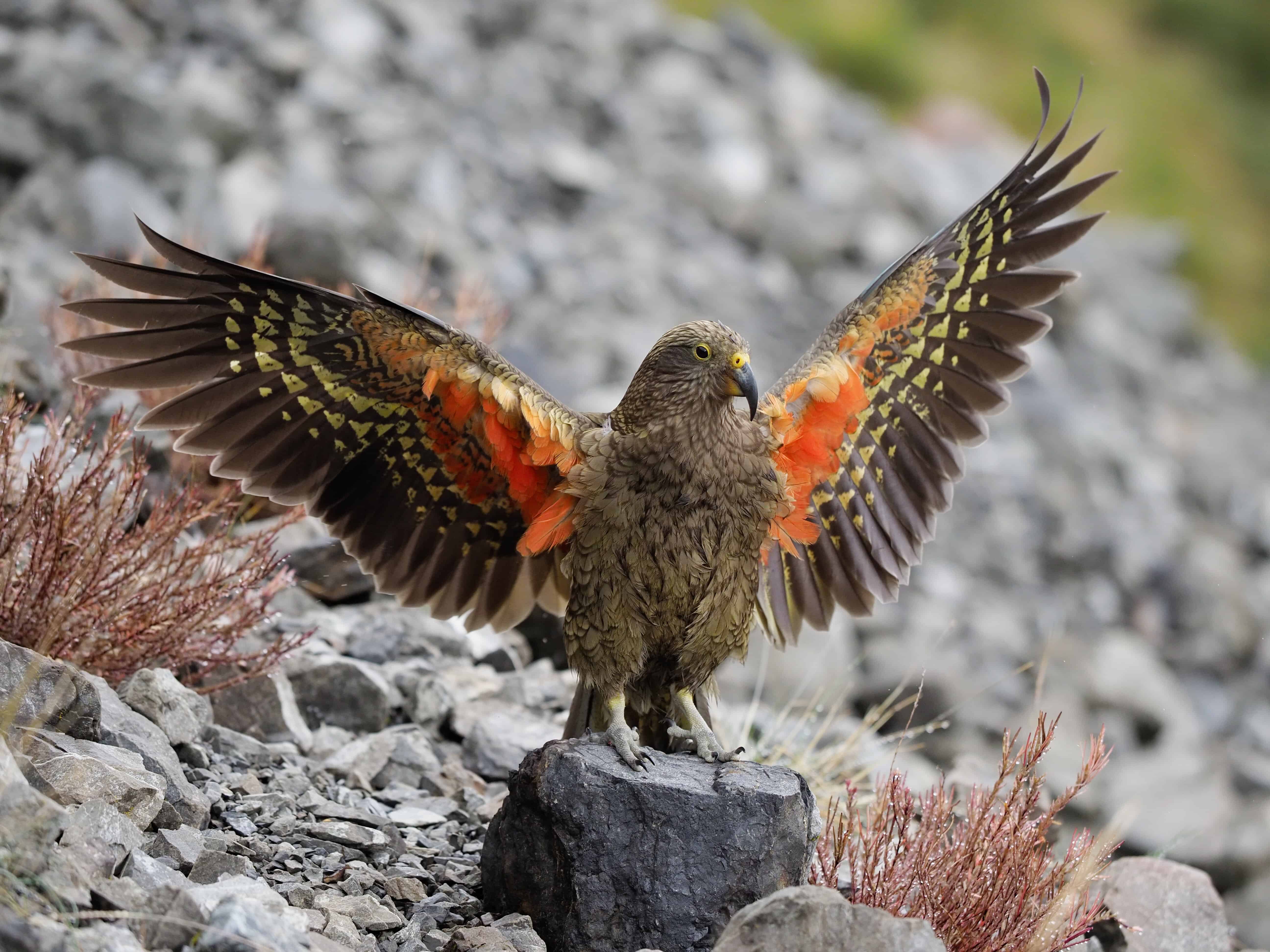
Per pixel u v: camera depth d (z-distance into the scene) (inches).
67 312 454.3
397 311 286.4
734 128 1056.2
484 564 330.0
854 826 350.3
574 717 317.1
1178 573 844.0
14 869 220.1
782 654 531.5
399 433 309.6
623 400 308.3
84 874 231.8
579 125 1000.9
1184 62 1749.5
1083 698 637.3
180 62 823.1
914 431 346.0
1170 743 623.8
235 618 368.2
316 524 449.7
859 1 1576.0
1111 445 940.6
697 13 1331.2
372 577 336.5
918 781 418.0
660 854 273.1
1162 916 360.8
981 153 1269.7
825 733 459.8
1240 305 1477.6
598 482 297.0
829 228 996.6
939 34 1606.8
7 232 617.9
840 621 591.5
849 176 1069.8
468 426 305.0
